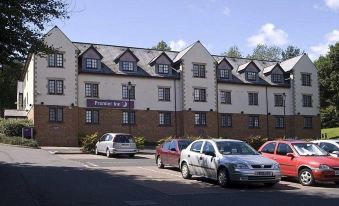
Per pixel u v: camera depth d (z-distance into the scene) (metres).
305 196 13.23
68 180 16.67
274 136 56.16
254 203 11.77
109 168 21.94
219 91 53.53
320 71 69.00
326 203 11.86
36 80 43.44
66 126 44.31
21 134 41.84
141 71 49.62
